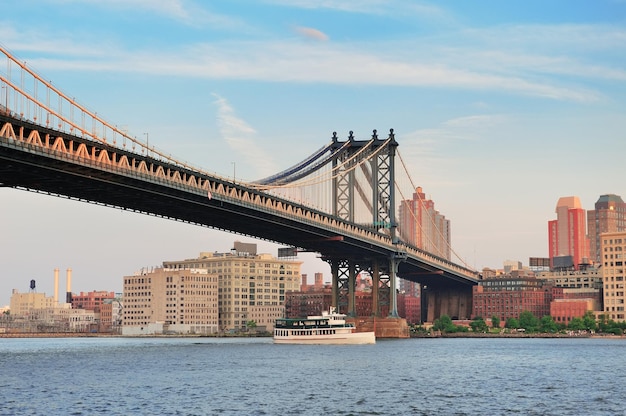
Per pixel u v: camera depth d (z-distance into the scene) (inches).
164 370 6417.3
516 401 4680.1
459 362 7687.0
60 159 6220.5
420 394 4948.3
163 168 7386.8
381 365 7081.7
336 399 4677.7
